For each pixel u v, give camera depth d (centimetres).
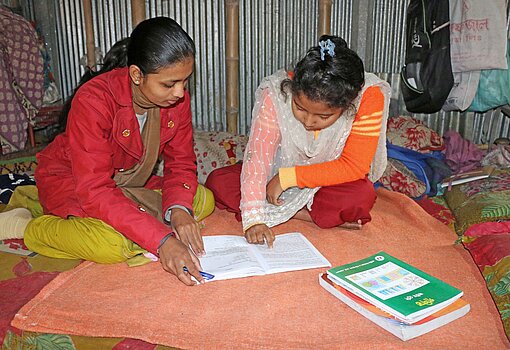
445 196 234
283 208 195
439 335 129
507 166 252
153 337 130
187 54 147
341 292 145
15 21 265
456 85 269
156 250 155
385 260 158
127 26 315
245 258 166
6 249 181
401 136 270
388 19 298
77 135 158
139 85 155
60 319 138
